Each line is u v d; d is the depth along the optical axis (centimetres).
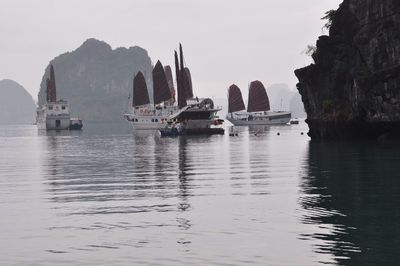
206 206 2334
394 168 3675
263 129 15588
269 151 6125
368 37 6606
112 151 6812
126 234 1833
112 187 3089
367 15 6744
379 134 6744
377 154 4834
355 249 1583
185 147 7344
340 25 7462
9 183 3438
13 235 1852
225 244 1670
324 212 2122
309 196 2531
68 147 8225
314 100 7788
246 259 1509
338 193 2603
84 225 1995
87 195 2783
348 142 6800
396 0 6256
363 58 6744
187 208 2298
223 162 4706
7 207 2433
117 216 2155
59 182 3431
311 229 1834
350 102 6962
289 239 1708
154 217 2112
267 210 2197
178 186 3050
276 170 3834
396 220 1953
